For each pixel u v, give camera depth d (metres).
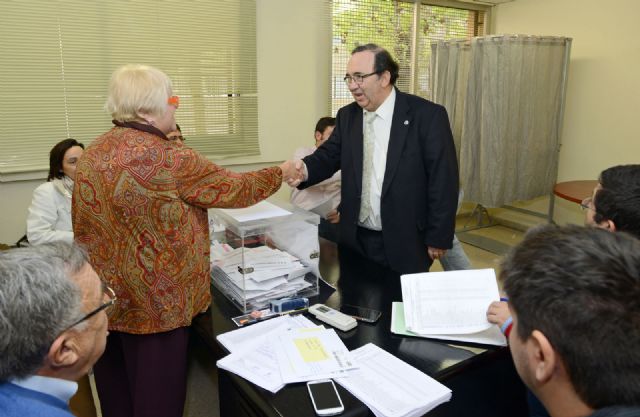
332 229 2.59
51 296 0.64
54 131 2.94
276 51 3.67
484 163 3.93
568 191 3.39
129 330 1.25
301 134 3.94
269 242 1.62
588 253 0.54
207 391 1.89
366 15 4.10
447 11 4.67
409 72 4.49
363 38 4.12
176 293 1.24
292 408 0.96
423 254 1.99
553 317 0.53
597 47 4.03
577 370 0.52
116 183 1.14
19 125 2.82
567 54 4.02
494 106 3.80
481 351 1.17
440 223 1.90
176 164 1.18
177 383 1.30
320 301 1.47
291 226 1.52
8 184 2.85
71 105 2.96
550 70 3.98
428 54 4.60
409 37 4.41
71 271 0.71
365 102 1.89
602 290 0.51
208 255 1.36
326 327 1.29
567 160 4.40
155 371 1.26
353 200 2.01
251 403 1.09
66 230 2.31
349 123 2.05
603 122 4.07
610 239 0.56
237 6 3.41
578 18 4.14
